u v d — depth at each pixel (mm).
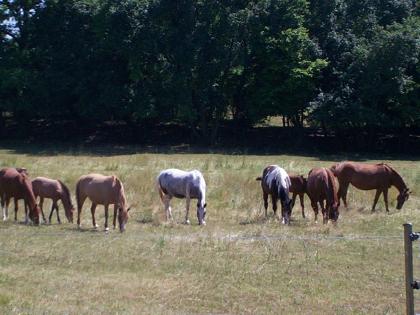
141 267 12195
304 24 50438
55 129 55594
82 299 10188
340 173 20828
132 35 48094
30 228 16672
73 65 51406
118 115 51688
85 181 17141
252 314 9773
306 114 56031
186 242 14172
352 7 51031
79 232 16031
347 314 9859
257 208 20781
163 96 49031
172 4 48438
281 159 39219
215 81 49906
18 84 49938
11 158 34281
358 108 45844
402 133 51406
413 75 48500
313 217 19469
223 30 48312
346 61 49312
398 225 17344
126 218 16469
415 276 11836
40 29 52344
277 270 12102
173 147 48250
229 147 48938
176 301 10258
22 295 10273
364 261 12844
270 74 49156
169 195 18953
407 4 52531
